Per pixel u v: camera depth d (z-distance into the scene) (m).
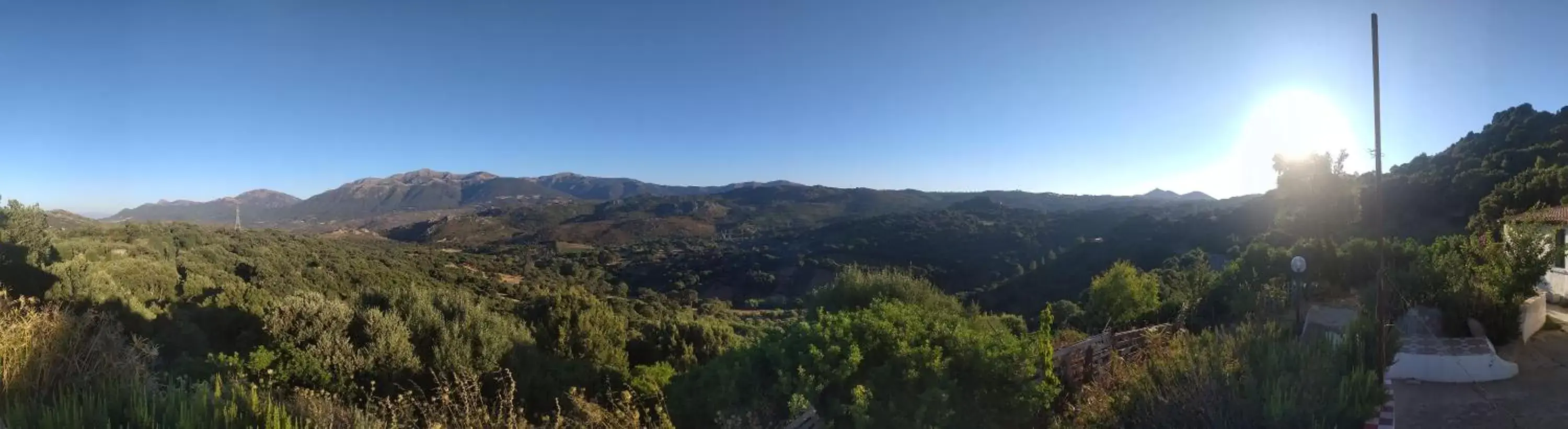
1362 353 5.25
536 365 11.81
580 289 17.02
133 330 11.23
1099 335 8.51
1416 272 8.41
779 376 5.30
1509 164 26.69
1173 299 13.05
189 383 4.48
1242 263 12.27
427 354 11.47
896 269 10.01
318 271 36.59
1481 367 6.04
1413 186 29.25
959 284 50.16
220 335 14.43
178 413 3.42
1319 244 11.55
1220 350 5.39
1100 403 5.85
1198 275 13.64
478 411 5.31
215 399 3.63
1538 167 22.88
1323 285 10.94
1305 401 4.30
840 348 5.40
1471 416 5.14
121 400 3.56
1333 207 23.19
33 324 4.02
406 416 5.22
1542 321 8.22
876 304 6.77
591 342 14.81
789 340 5.75
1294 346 5.24
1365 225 21.28
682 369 14.09
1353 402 4.49
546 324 15.38
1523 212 14.98
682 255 85.06
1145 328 9.82
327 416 4.01
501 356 11.57
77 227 32.75
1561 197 19.75
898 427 4.89
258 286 25.58
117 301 12.00
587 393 9.98
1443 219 25.98
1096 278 14.22
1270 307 9.50
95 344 4.07
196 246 36.97
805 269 63.81
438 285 41.94
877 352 5.58
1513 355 6.85
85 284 12.06
